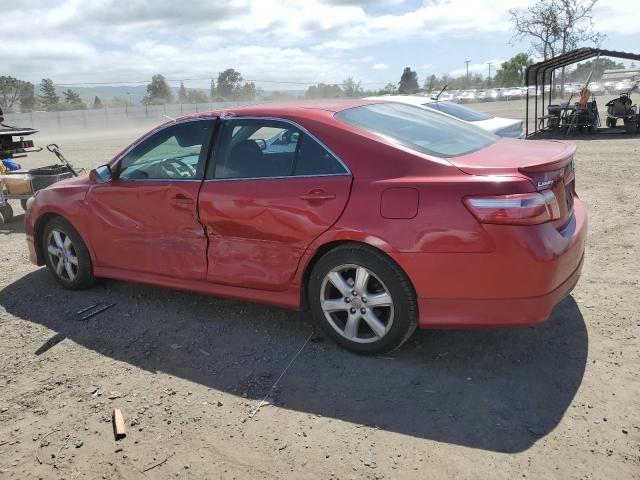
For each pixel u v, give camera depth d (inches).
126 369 145.9
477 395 124.8
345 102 164.6
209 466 107.6
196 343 157.9
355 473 103.0
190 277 166.1
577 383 126.8
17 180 321.4
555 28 1224.8
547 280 122.8
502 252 121.5
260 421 120.7
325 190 137.9
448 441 110.2
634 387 123.6
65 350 157.9
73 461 111.5
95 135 1423.5
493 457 104.7
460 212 123.3
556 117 710.5
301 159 144.6
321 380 135.0
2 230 311.3
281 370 140.7
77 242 192.9
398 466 104.2
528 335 150.6
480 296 125.3
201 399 130.4
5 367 149.9
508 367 135.6
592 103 708.0
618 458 102.2
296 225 142.1
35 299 196.4
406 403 123.6
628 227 247.4
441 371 135.6
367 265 134.8
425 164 130.5
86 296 196.4
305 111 149.5
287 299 150.2
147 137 175.5
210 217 156.3
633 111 657.6
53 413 128.1
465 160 132.2
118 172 180.2
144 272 177.6
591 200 306.2
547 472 99.9
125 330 168.4
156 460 110.2
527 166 122.9
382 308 139.9
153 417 124.3
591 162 445.1
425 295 129.7
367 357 143.8
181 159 166.6
